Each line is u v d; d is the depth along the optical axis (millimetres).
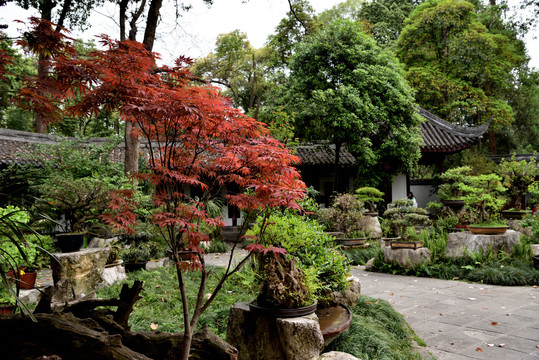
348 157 15414
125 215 2410
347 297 4680
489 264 7715
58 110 2523
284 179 2633
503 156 19281
